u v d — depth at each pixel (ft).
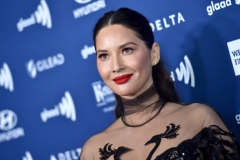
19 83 10.25
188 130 6.57
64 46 9.88
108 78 7.05
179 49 8.95
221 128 6.58
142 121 7.08
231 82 8.59
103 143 7.16
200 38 8.78
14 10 10.28
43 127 10.05
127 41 6.94
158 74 7.47
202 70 8.79
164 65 7.89
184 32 8.90
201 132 6.51
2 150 10.36
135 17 7.16
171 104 7.15
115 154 6.80
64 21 9.87
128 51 6.98
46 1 10.02
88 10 9.68
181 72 8.93
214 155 6.32
